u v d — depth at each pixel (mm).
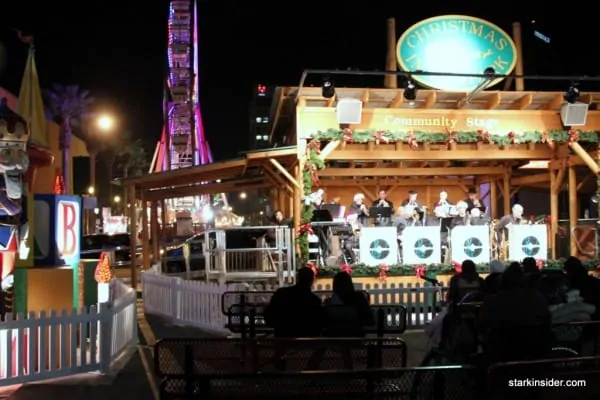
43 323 8328
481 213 18500
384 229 16547
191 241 23062
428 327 8141
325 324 7012
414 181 24875
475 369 4840
